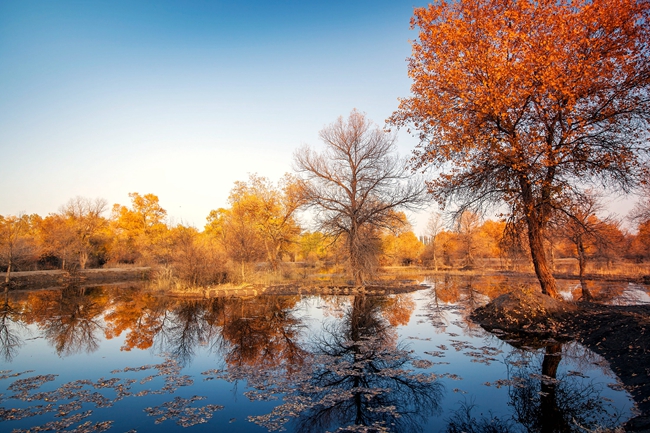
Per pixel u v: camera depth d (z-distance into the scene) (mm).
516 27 13086
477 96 12930
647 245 37906
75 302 23359
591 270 39531
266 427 6562
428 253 61781
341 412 7188
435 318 16844
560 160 12812
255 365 10156
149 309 20156
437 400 7680
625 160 12664
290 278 38312
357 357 10758
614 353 9844
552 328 13094
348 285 31484
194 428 6512
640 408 6723
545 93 12672
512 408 7246
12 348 12336
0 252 34531
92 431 6398
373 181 28969
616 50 12867
